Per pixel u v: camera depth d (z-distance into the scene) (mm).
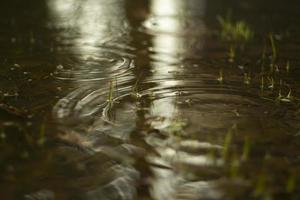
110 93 3848
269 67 5027
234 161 2992
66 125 3402
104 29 6609
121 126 3418
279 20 7445
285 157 3057
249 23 7191
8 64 4738
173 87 4227
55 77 4410
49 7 8016
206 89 4203
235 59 5320
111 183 2748
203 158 3027
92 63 4934
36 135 3236
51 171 2830
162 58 5250
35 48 5406
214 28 6863
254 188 2719
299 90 4285
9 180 2711
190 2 9070
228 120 3555
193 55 5438
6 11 7445
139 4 8742
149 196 2643
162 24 7062
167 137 3275
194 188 2719
